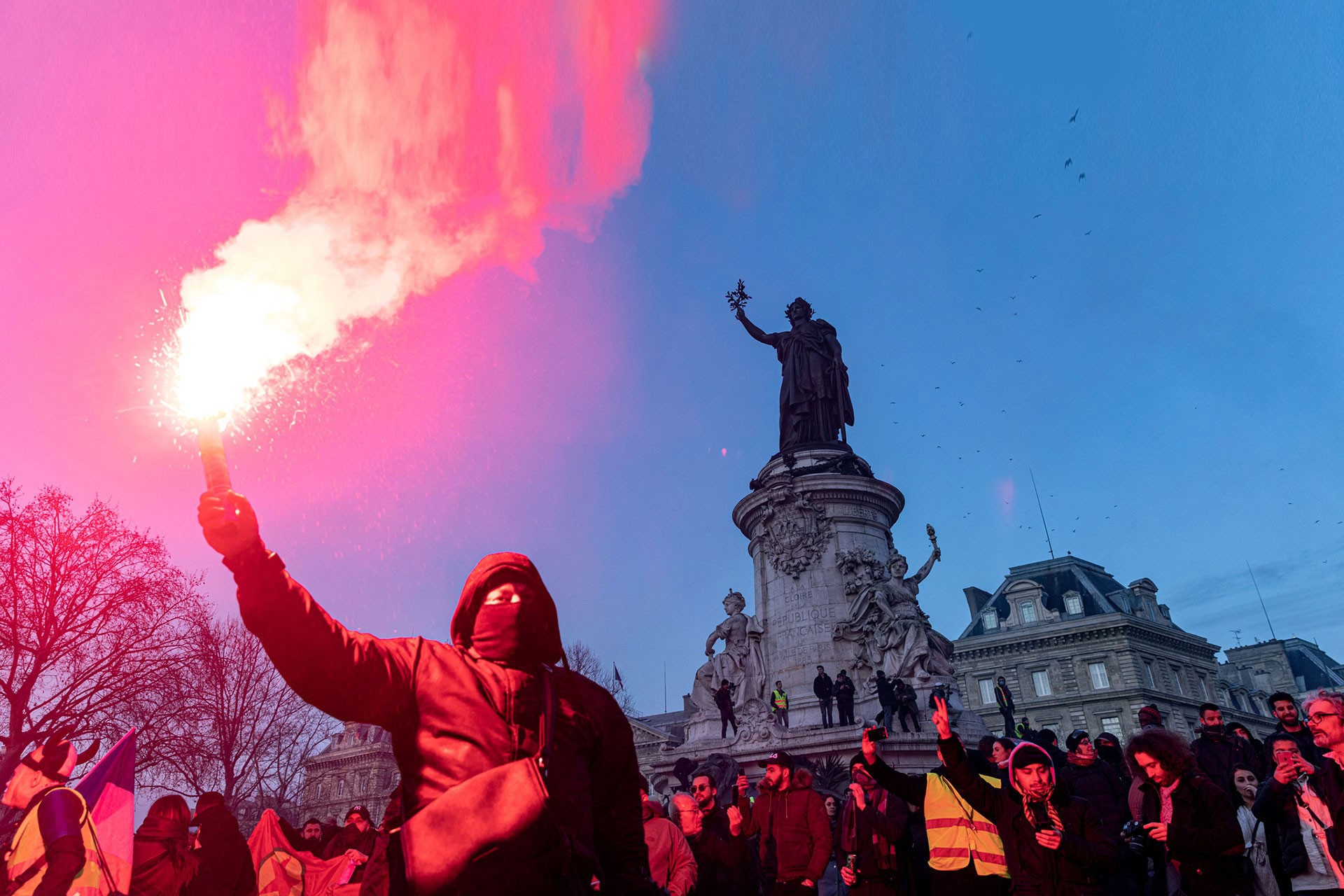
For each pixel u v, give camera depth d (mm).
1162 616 70125
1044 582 69250
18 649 26281
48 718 26516
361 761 51469
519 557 2377
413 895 1739
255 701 33375
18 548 26656
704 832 7266
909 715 23234
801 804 7281
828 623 26609
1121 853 7301
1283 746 6133
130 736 6180
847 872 7207
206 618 30812
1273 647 81125
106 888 5148
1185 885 5285
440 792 1860
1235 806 6691
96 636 27875
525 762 1892
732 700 26891
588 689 2348
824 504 28562
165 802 6031
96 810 5703
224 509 1658
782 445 32562
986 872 5996
